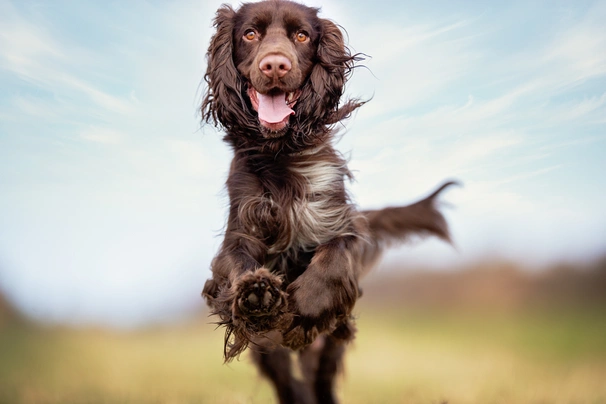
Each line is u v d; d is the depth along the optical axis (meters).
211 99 4.20
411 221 5.11
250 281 3.34
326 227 4.01
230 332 3.75
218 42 4.12
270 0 4.11
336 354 4.88
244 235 3.91
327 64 4.09
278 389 4.87
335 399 4.93
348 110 4.27
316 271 3.66
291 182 4.01
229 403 5.64
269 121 3.81
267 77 3.75
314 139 4.09
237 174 4.07
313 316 3.57
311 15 4.11
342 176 4.16
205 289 4.06
